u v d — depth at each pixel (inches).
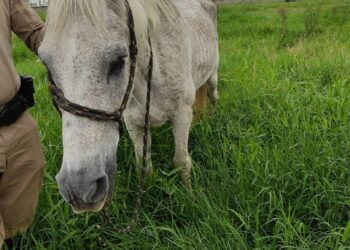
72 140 73.0
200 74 141.4
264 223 106.9
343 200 110.9
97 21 71.8
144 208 115.3
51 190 114.9
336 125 139.5
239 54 261.9
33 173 96.7
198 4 152.6
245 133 137.4
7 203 96.3
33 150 95.7
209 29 150.1
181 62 110.9
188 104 118.0
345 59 216.7
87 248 106.7
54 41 72.3
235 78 198.4
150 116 111.3
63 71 72.3
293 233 98.3
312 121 144.0
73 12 71.6
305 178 113.0
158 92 108.0
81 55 71.4
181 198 113.3
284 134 136.5
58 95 74.7
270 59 232.7
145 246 100.7
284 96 164.2
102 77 73.2
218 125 148.4
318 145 125.6
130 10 81.2
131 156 129.5
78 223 109.8
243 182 116.1
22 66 247.6
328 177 116.1
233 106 166.6
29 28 90.4
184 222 111.3
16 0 89.4
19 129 92.2
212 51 150.3
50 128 140.7
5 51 86.4
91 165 72.7
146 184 119.4
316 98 158.6
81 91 72.1
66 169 72.4
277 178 115.6
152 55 99.3
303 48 258.7
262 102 166.7
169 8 108.5
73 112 72.9
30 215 100.1
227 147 134.3
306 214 110.3
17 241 106.1
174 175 126.5
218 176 123.1
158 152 138.9
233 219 107.2
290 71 210.2
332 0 640.4
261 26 383.6
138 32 83.0
